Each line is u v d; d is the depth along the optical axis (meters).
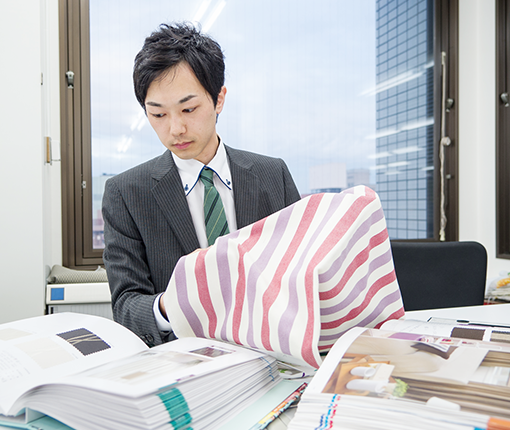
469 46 2.54
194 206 0.95
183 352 0.51
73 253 2.02
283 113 2.38
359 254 0.56
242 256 0.57
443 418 0.32
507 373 0.38
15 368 0.49
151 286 0.89
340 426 0.35
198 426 0.39
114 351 0.55
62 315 0.69
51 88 1.96
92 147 2.06
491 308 1.00
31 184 1.57
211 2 2.25
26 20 1.57
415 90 2.58
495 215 2.38
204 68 0.77
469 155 2.55
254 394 0.48
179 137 0.80
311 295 0.50
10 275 1.54
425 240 2.60
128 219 0.92
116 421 0.37
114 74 2.08
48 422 0.43
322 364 0.43
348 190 0.62
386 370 0.40
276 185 1.06
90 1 2.04
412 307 1.17
